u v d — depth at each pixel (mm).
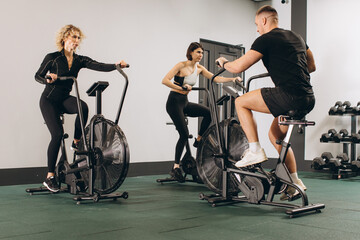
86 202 3252
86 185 3537
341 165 5512
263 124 7336
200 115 4441
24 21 4570
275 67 2676
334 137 5719
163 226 2361
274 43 2668
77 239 2035
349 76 6238
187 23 6352
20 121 4535
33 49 4637
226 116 3900
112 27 5363
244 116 2824
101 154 3260
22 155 4543
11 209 2924
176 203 3230
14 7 4496
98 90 3346
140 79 5668
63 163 3586
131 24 5582
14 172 4461
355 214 2799
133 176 5504
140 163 5602
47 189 3775
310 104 2672
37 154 4664
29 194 3713
